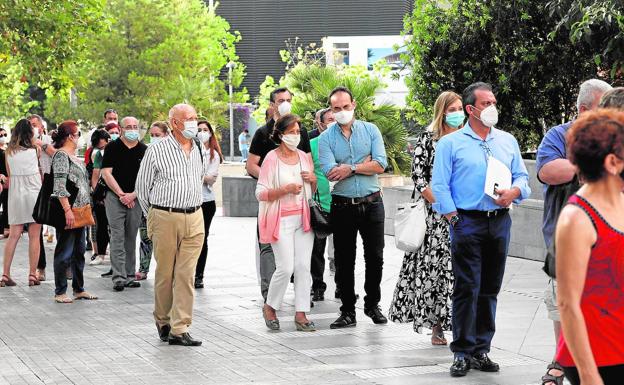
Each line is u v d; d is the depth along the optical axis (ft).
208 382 28.30
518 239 53.83
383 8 191.83
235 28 194.49
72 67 84.58
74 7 70.38
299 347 33.06
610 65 56.80
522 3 60.29
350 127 35.55
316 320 37.93
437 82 64.18
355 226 35.86
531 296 41.70
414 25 64.34
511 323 36.14
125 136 46.24
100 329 36.86
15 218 48.19
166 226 33.09
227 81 166.09
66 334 35.94
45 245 66.33
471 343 28.48
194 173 33.32
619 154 15.52
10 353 32.68
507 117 63.46
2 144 66.95
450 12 63.41
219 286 47.65
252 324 37.47
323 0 192.54
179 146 33.14
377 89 85.20
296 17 193.67
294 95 86.94
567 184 23.95
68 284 49.34
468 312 28.40
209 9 169.17
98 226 55.21
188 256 33.47
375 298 36.78
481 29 62.08
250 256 59.26
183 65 157.38
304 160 35.83
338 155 35.35
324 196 35.91
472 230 28.32
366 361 30.71
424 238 31.86
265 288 38.91
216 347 33.24
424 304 31.99
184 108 32.78
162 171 32.96
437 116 31.35
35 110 198.90
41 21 67.51
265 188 35.55
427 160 31.32
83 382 28.55
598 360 15.79
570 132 15.92
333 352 32.17
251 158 38.32
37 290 47.06
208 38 162.91
